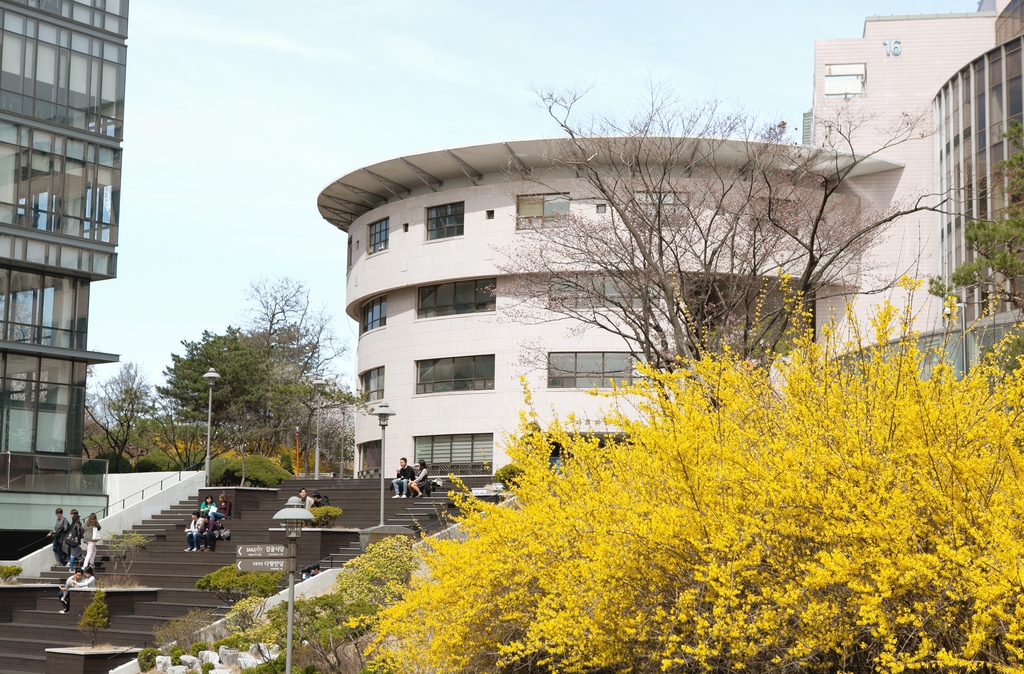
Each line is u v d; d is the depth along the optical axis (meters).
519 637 8.66
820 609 6.32
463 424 38.38
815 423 7.06
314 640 13.44
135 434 54.19
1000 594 5.68
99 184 35.69
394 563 15.02
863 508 6.21
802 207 22.75
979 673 6.07
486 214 38.75
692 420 7.19
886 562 6.04
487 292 39.00
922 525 6.35
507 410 37.47
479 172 39.41
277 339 56.62
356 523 25.39
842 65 43.84
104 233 35.56
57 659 17.83
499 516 8.62
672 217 21.81
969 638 5.68
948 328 8.50
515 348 37.72
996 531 5.82
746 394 7.75
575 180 36.53
